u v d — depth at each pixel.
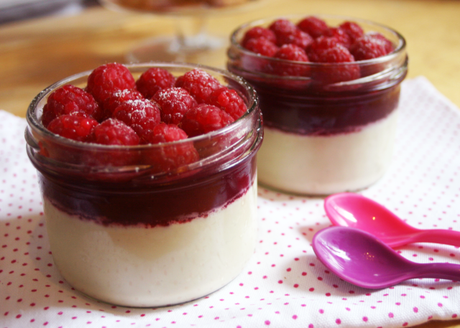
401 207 0.31
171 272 0.25
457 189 0.33
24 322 0.25
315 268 0.27
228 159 0.24
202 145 0.23
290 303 0.25
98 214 0.24
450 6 0.66
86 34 0.59
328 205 0.30
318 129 0.31
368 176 0.33
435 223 0.30
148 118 0.24
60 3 0.68
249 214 0.27
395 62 0.31
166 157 0.23
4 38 0.57
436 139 0.38
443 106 0.41
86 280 0.26
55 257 0.27
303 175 0.32
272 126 0.32
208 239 0.25
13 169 0.35
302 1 0.70
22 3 0.65
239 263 0.27
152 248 0.24
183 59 0.52
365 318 0.24
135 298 0.25
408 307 0.24
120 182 0.23
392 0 0.69
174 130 0.24
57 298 0.26
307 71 0.30
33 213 0.32
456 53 0.51
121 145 0.23
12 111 0.41
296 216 0.31
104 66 0.27
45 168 0.24
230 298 0.26
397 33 0.34
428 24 0.59
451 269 0.26
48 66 0.49
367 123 0.31
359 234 0.27
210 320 0.25
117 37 0.58
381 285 0.26
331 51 0.30
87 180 0.23
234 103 0.26
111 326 0.24
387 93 0.31
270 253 0.29
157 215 0.24
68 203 0.24
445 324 0.25
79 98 0.26
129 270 0.25
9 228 0.30
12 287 0.27
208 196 0.24
